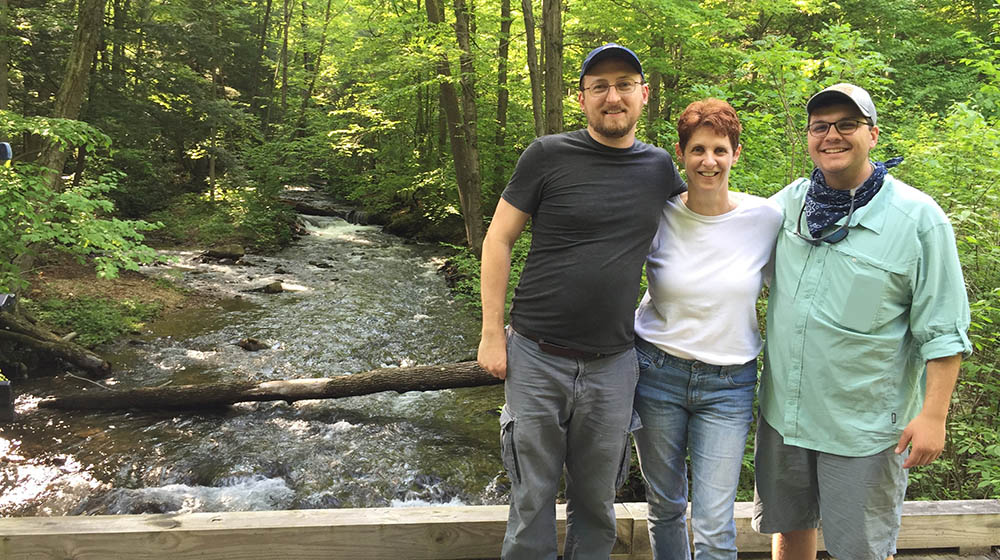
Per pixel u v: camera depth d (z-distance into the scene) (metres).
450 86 12.67
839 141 1.79
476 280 10.73
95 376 6.95
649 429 2.10
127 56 16.14
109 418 6.05
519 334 1.98
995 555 2.66
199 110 16.25
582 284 1.87
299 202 20.33
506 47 12.85
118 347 7.85
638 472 4.79
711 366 2.01
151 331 8.52
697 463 2.04
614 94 1.83
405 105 17.56
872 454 1.82
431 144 18.25
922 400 1.88
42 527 2.28
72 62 8.17
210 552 2.30
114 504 4.59
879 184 1.82
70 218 6.22
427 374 6.24
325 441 5.74
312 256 14.47
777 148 4.88
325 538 2.36
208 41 16.28
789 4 9.02
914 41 10.55
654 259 2.07
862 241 1.81
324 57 25.03
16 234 5.89
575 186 1.88
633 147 1.95
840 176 1.84
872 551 1.86
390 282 12.24
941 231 1.71
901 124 6.82
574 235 1.89
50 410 6.15
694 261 2.01
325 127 20.53
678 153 2.04
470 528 2.43
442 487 5.04
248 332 8.71
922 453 1.72
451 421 6.22
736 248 2.00
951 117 4.19
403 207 19.00
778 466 2.03
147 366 7.34
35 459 5.20
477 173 12.12
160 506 4.59
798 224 1.95
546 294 1.91
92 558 2.27
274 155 18.22
